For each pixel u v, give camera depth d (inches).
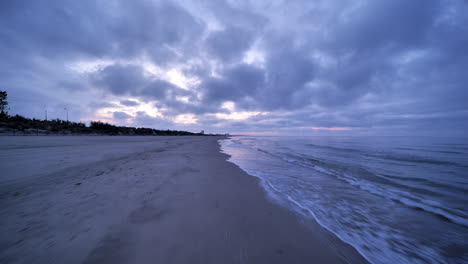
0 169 175.8
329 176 221.8
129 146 468.8
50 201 106.1
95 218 89.2
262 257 70.4
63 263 59.0
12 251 62.6
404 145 698.2
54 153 290.7
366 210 125.9
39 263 58.3
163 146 527.8
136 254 66.0
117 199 114.4
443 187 183.0
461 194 163.6
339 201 141.6
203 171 212.7
